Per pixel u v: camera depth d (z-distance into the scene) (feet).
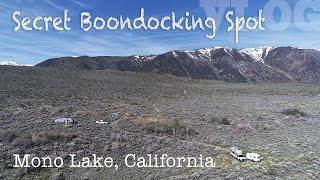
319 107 265.34
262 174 111.14
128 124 167.43
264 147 143.54
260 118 208.03
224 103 279.69
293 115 224.33
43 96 244.63
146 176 117.39
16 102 211.61
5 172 115.75
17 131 139.85
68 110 197.88
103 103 239.30
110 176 118.83
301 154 134.41
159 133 157.07
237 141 152.15
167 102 271.49
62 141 136.67
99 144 136.98
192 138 153.17
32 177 116.26
